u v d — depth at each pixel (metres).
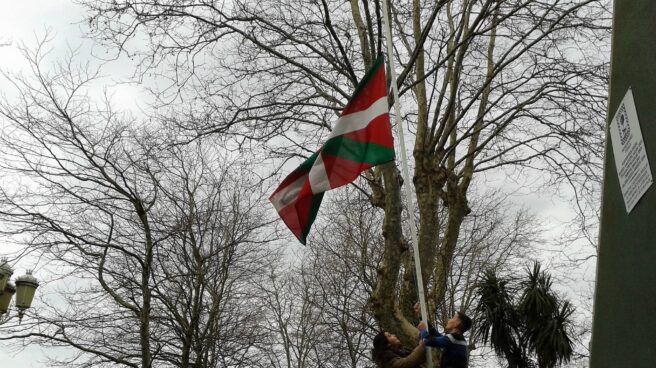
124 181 17.86
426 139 14.54
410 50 15.16
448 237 14.77
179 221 21.77
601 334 4.05
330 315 32.59
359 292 29.84
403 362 7.74
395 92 8.87
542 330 17.14
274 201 9.63
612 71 4.11
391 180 12.09
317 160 9.32
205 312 23.94
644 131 3.59
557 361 17.06
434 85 14.61
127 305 17.61
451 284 26.64
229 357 23.69
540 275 17.89
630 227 3.72
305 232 9.48
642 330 3.56
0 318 14.35
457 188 15.06
